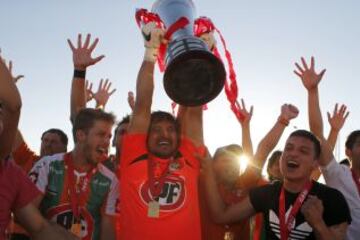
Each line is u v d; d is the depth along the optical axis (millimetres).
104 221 4012
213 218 4012
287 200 3729
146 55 3682
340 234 3561
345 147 5250
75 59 4523
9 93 2139
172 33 3604
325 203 3629
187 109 4125
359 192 4859
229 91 4082
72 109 4488
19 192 2482
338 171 4578
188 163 3914
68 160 4020
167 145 3822
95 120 3982
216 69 3264
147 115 3885
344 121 5191
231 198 4770
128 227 3652
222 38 3953
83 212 3920
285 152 3760
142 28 3688
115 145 4684
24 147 4754
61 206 3893
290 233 3637
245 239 4707
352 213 4625
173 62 3191
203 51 3189
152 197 3684
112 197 4055
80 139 3996
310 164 3709
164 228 3592
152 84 3758
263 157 4695
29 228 2537
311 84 4582
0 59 2170
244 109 5281
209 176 4000
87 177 3998
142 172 3777
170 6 3922
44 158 4086
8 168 2436
